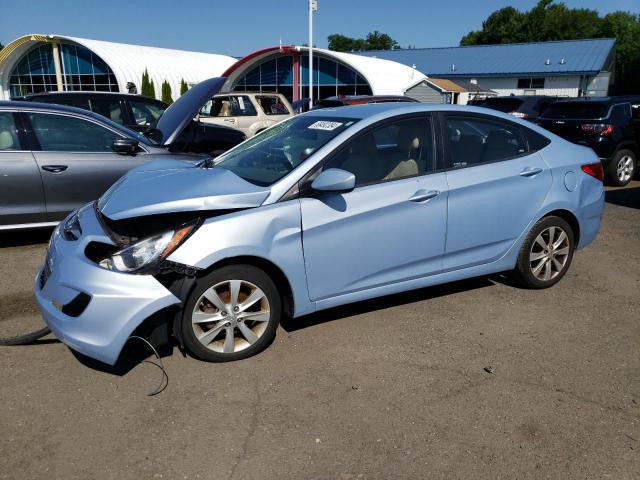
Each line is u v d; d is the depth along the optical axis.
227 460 2.63
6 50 35.03
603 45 39.38
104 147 6.11
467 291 4.76
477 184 4.12
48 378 3.33
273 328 3.58
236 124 13.30
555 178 4.51
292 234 3.45
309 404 3.08
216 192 3.34
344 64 30.56
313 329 4.00
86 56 34.84
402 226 3.83
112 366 3.46
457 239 4.12
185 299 3.25
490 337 3.92
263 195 3.42
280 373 3.40
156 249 3.15
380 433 2.84
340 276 3.70
